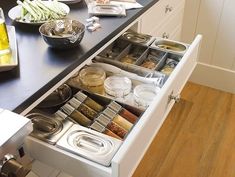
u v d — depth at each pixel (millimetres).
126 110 994
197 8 2070
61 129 836
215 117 1968
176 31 2072
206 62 2227
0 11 981
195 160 1664
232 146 1756
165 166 1626
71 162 774
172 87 991
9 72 858
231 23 2014
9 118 663
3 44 908
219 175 1585
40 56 937
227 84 2215
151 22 1518
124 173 766
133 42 1287
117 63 1165
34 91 787
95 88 1058
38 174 932
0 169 621
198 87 2262
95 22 1144
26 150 823
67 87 1086
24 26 1113
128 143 749
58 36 949
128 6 1309
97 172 745
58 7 1199
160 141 1771
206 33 2133
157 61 1237
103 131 929
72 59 929
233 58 2121
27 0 1208
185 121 1924
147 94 993
